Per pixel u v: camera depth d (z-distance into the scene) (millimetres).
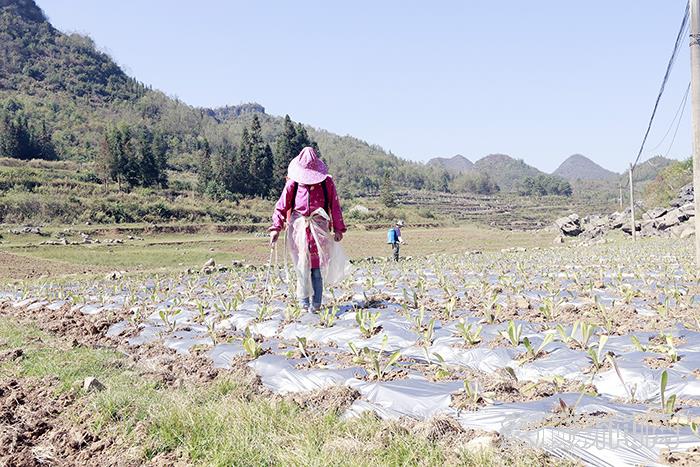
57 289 12930
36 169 74312
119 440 3500
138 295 10898
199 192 82250
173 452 3316
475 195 169125
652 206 63719
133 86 185375
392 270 14484
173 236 51656
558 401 3562
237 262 22062
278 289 10508
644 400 3639
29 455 3354
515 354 4812
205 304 8594
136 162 80000
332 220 7273
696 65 11516
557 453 2924
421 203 133500
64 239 39625
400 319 6680
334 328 6215
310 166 7082
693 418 3160
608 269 13188
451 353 4977
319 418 3598
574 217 49000
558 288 9031
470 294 8852
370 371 4512
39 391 4449
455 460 2920
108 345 6371
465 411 3551
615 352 4703
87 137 122062
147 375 4824
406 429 3324
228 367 5047
